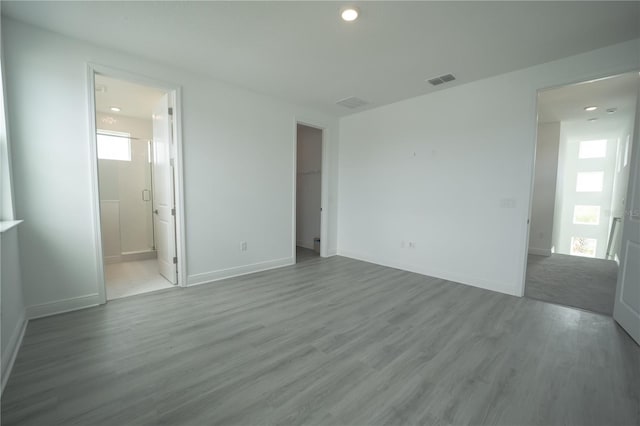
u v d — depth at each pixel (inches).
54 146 102.2
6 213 90.4
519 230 129.7
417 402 63.1
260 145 163.5
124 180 194.2
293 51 112.4
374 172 188.9
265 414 58.9
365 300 123.6
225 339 89.3
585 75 111.1
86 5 85.1
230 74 135.4
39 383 67.1
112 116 190.7
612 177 313.3
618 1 80.0
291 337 91.0
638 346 87.4
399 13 87.2
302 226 252.1
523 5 82.5
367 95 162.2
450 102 150.5
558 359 80.4
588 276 165.3
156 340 87.9
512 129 130.3
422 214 164.4
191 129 135.6
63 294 106.4
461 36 100.0
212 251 146.9
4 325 71.3
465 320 104.9
